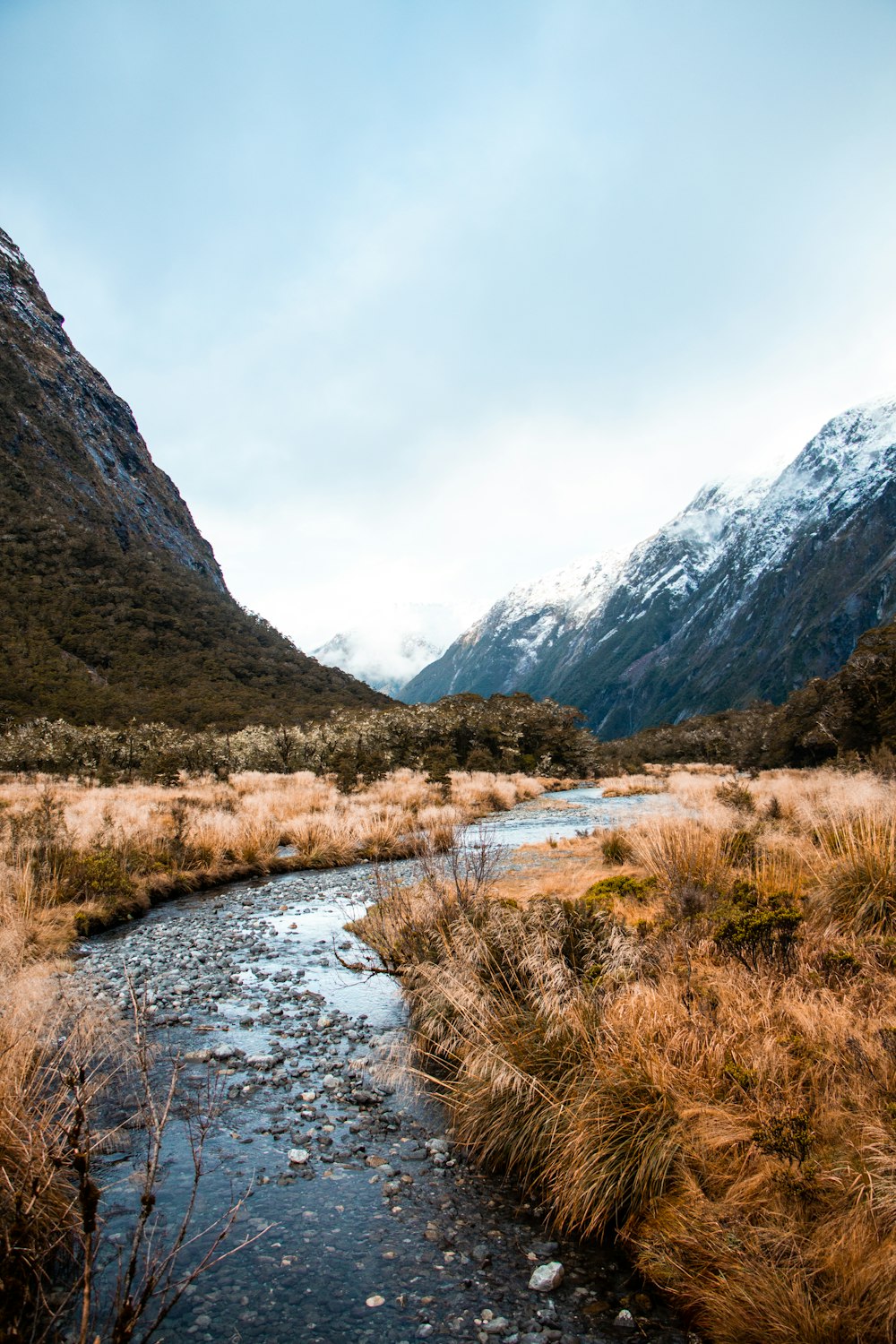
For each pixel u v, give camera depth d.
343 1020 6.41
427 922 6.77
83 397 183.62
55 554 110.56
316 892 11.98
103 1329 2.86
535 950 5.38
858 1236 2.91
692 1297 3.05
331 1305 3.11
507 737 46.41
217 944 8.82
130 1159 4.17
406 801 22.55
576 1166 3.77
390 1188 3.97
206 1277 3.26
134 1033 5.88
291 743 38.19
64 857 10.83
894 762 19.69
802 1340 2.64
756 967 5.14
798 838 8.75
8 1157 3.36
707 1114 3.69
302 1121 4.70
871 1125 3.31
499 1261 3.43
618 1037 4.34
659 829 9.26
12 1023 4.30
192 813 17.58
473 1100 4.50
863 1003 4.47
